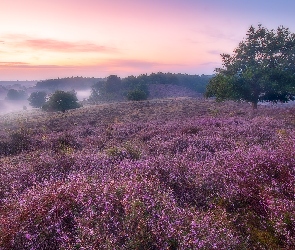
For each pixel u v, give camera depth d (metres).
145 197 4.92
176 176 6.54
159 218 4.31
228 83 28.09
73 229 4.45
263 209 5.40
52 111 60.53
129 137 14.75
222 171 6.69
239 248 4.12
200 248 3.77
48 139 14.60
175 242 4.06
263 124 15.01
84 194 5.14
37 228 4.41
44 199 5.07
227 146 10.23
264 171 6.73
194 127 14.95
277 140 10.41
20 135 14.48
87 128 20.58
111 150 9.59
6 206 5.42
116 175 6.75
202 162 7.68
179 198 5.85
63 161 8.42
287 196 5.73
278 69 27.47
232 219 5.02
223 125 16.02
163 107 41.41
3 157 11.74
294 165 6.84
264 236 4.70
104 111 42.06
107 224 4.34
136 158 8.96
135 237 4.07
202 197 5.87
